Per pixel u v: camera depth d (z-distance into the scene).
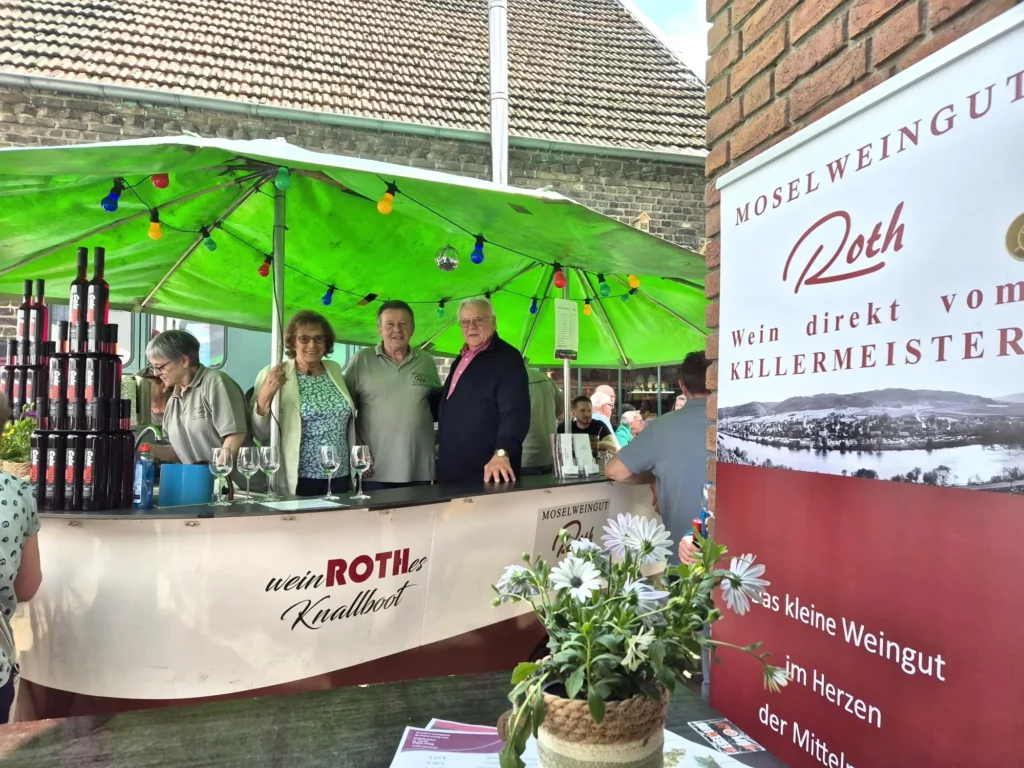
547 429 4.99
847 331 1.23
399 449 3.68
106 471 2.43
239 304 5.39
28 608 2.52
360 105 7.11
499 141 6.95
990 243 0.96
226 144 2.53
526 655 3.48
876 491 1.16
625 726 0.90
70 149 2.44
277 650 2.51
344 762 1.15
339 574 2.63
